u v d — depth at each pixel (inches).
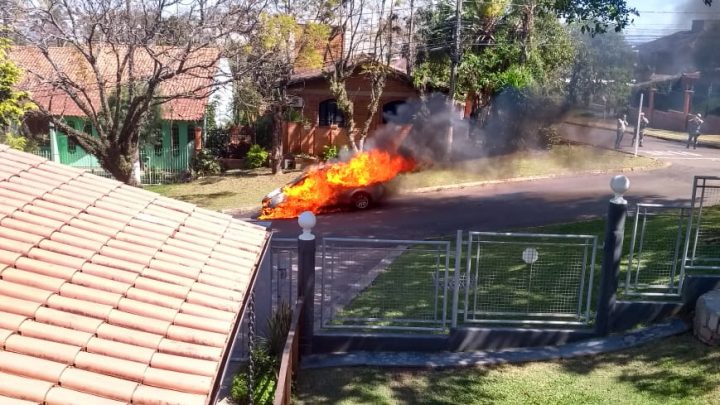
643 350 286.5
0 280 168.1
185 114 1035.9
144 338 161.0
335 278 414.0
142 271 198.8
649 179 805.2
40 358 142.4
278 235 625.6
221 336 173.5
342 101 925.8
